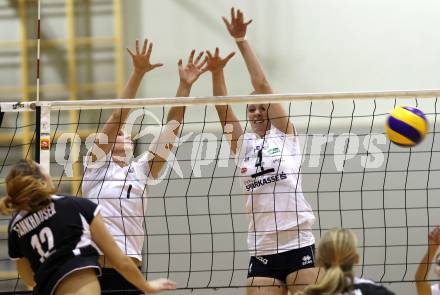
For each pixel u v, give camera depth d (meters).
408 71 18.42
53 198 8.05
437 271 9.93
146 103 10.55
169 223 17.61
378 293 7.39
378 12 18.70
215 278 17.42
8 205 7.80
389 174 17.47
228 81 18.73
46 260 7.75
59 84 19.30
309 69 18.67
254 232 10.55
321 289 7.18
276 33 18.89
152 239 17.62
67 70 19.33
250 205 10.70
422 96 10.29
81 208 8.01
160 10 19.27
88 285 7.72
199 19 19.14
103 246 8.03
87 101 10.73
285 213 10.45
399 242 17.36
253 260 10.70
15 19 19.62
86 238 7.89
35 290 8.03
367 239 17.39
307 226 10.54
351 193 17.44
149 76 18.84
